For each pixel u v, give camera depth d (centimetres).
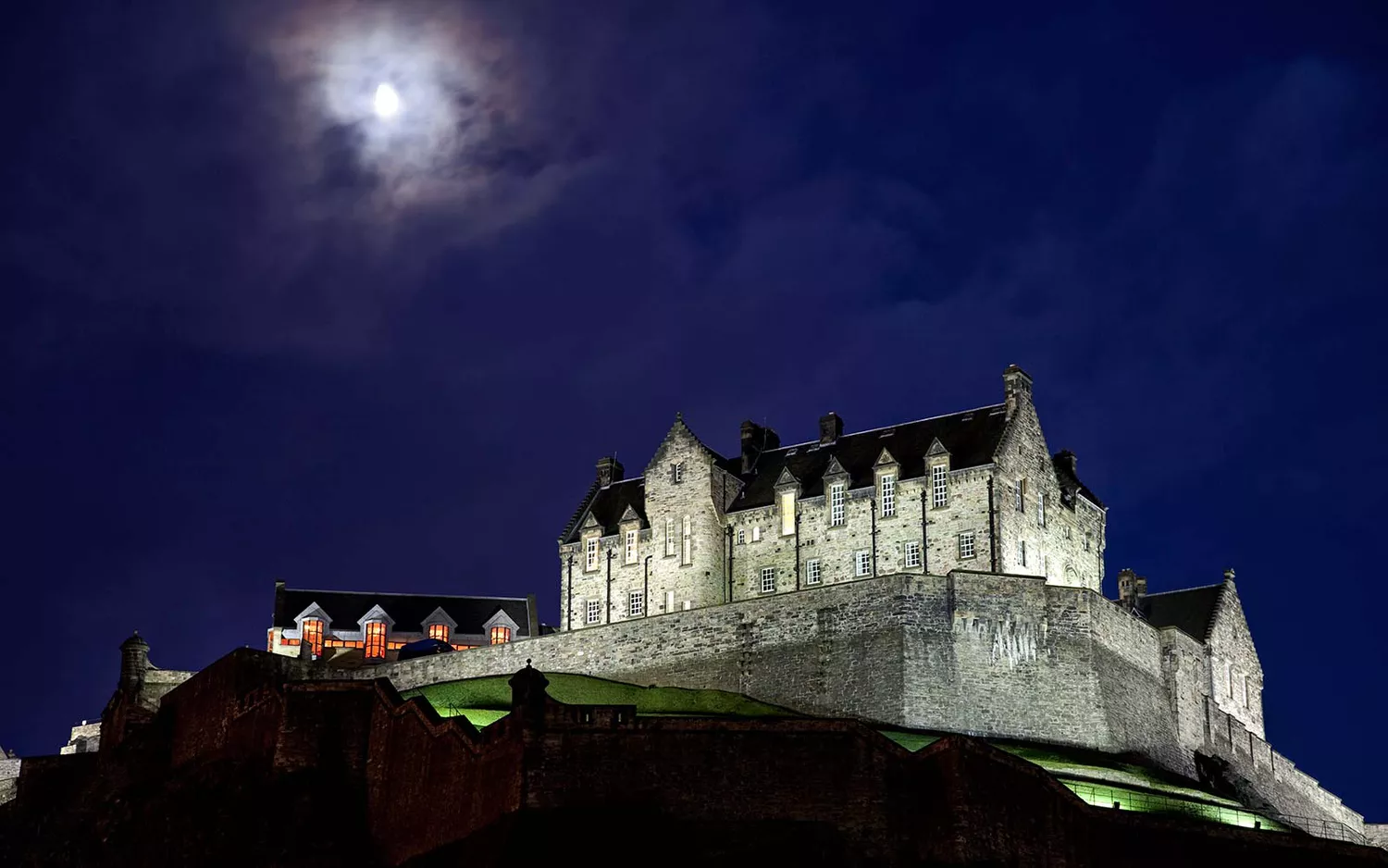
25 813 12312
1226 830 9694
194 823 10262
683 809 8838
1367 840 14000
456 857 9038
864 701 12056
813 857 8538
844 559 13600
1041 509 13675
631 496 15212
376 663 13812
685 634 13012
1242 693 14600
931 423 13962
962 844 8738
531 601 17412
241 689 11662
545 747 8925
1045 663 12138
